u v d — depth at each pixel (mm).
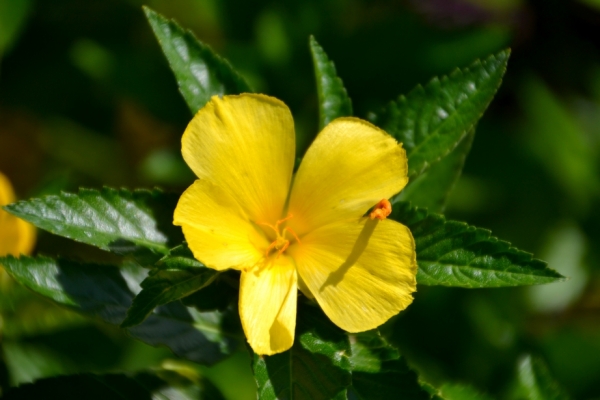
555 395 526
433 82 478
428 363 556
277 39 575
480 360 556
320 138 448
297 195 452
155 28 471
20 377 518
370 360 454
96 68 578
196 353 480
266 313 441
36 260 472
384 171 446
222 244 441
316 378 446
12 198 508
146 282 434
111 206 456
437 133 477
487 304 570
